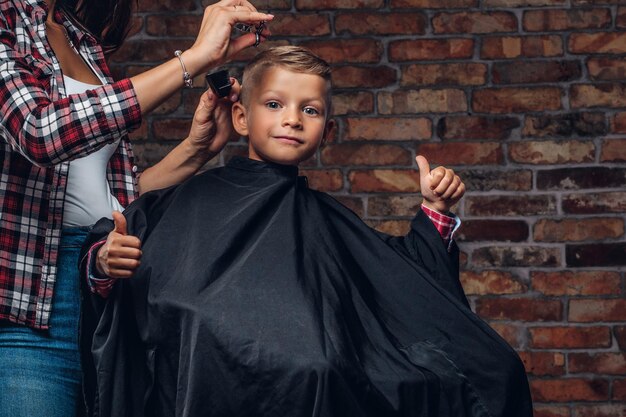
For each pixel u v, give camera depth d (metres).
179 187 1.70
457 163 3.29
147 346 1.52
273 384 1.40
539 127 3.29
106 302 1.57
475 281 3.28
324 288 1.53
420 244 1.71
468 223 3.29
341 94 3.30
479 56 3.30
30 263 1.66
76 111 1.54
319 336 1.43
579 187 3.27
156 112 3.33
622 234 3.27
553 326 3.27
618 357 3.26
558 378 3.27
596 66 3.29
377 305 1.62
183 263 1.54
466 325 1.59
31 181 1.67
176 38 3.32
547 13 3.30
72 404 1.70
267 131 1.69
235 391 1.42
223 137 1.91
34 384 1.65
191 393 1.42
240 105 1.81
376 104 3.30
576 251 3.27
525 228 3.27
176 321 1.48
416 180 3.29
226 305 1.46
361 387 1.42
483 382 1.55
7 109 1.57
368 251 1.67
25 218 1.66
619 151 3.27
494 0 3.31
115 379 1.54
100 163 1.78
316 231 1.63
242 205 1.63
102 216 1.76
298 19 3.32
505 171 3.28
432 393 1.50
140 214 1.63
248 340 1.42
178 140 3.33
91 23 1.94
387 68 3.30
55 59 1.70
